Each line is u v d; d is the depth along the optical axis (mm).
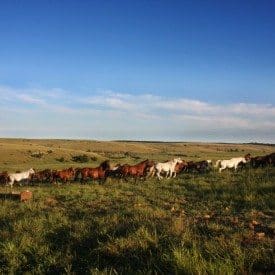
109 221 14109
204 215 15281
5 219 16250
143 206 17906
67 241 12492
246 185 21031
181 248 10266
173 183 25359
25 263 11211
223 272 8867
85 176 31312
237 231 12305
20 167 78312
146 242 11164
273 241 11062
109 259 10867
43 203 20359
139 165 30406
